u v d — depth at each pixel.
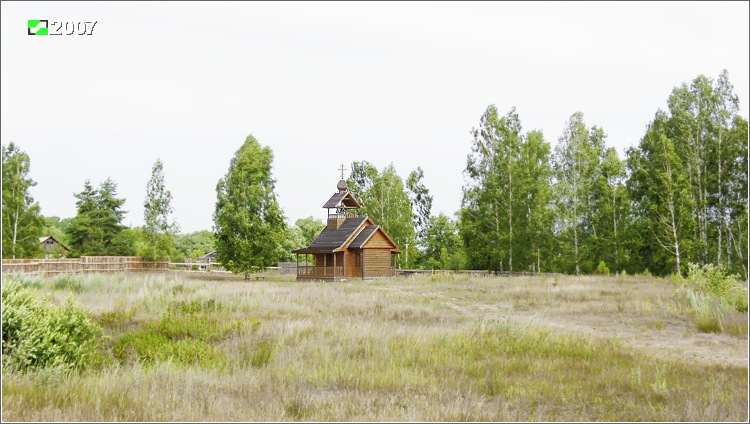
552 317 22.62
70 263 43.19
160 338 14.55
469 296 29.84
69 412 8.26
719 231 49.00
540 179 68.81
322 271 49.59
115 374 10.69
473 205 59.81
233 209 53.00
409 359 13.12
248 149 54.50
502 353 14.61
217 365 12.23
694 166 53.25
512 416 9.06
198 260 85.31
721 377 12.33
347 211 56.62
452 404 9.42
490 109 60.22
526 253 55.88
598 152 64.50
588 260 56.88
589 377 12.03
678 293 27.69
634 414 9.33
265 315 19.11
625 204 57.34
